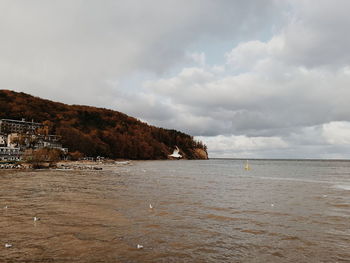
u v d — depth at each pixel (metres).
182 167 162.75
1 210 29.72
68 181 62.19
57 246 18.94
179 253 18.16
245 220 27.06
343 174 107.56
